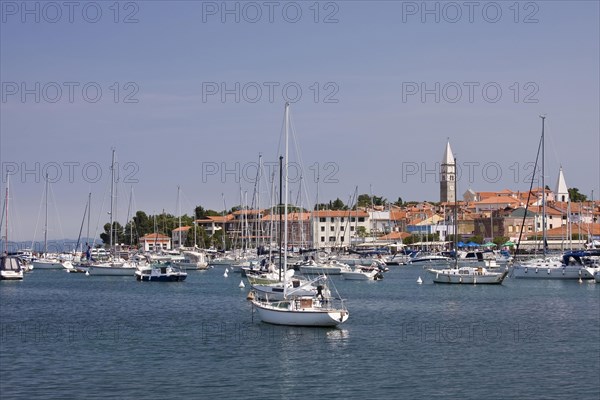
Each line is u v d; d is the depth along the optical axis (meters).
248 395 45.19
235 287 120.56
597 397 44.78
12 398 44.53
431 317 78.31
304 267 146.62
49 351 58.06
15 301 98.88
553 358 55.25
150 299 100.25
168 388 46.69
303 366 52.47
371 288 116.88
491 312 83.06
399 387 46.97
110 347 59.72
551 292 107.31
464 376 49.72
